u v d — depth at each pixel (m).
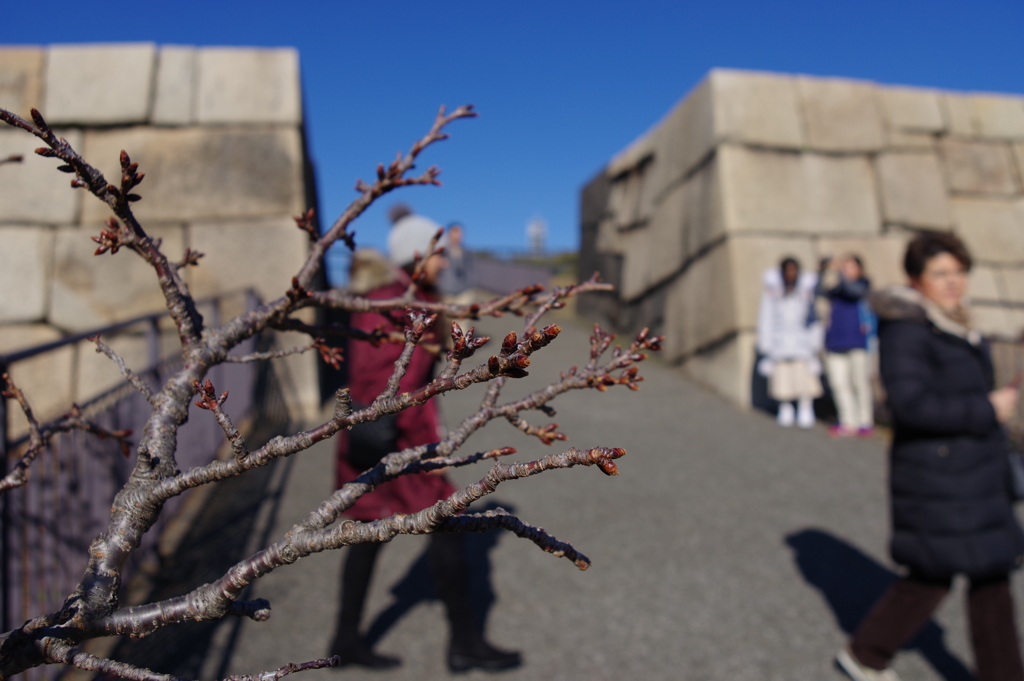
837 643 2.92
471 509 4.29
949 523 2.17
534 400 0.76
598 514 4.31
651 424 6.56
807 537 4.03
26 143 6.61
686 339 8.98
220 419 0.61
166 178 6.83
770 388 6.82
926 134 9.09
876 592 3.37
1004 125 9.38
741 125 8.28
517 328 10.38
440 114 1.11
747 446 5.95
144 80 6.96
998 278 8.80
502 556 3.74
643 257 10.62
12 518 2.04
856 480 5.10
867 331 6.30
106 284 6.49
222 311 6.75
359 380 2.31
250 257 6.87
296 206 7.04
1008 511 2.20
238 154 6.99
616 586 3.40
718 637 2.96
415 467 0.70
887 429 6.56
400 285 2.32
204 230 6.83
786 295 6.68
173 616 0.64
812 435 6.38
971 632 2.26
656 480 4.97
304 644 2.80
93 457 2.67
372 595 3.29
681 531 4.09
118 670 0.62
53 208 6.54
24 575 2.09
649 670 2.71
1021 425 5.18
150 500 0.69
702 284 8.58
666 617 3.12
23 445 2.16
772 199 8.14
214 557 3.41
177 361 3.92
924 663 2.81
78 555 2.49
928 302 2.35
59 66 6.85
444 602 2.61
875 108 8.88
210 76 7.11
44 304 6.38
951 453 2.19
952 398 2.20
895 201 8.55
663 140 10.08
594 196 13.26
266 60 7.25
